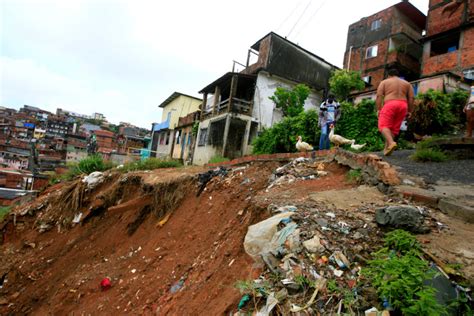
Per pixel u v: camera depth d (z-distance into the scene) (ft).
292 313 6.24
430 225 9.21
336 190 13.20
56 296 21.72
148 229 23.57
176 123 94.43
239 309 7.12
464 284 6.52
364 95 58.80
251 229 9.29
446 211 10.32
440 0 61.31
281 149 41.83
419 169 16.76
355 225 9.17
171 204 23.70
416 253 7.43
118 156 81.61
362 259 7.63
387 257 7.54
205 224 17.71
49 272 26.45
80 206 33.76
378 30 75.56
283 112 57.77
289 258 7.71
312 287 6.87
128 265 19.84
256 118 59.16
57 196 37.86
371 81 74.59
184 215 21.07
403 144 30.78
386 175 12.84
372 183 13.37
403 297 6.05
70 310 18.78
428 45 62.13
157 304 12.75
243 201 16.51
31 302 23.70
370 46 76.89
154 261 17.78
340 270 7.34
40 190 50.21
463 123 36.17
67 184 43.39
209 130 61.77
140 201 26.11
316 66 67.46
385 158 21.12
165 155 86.89
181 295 11.88
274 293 6.82
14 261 30.42
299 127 38.42
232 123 58.39
